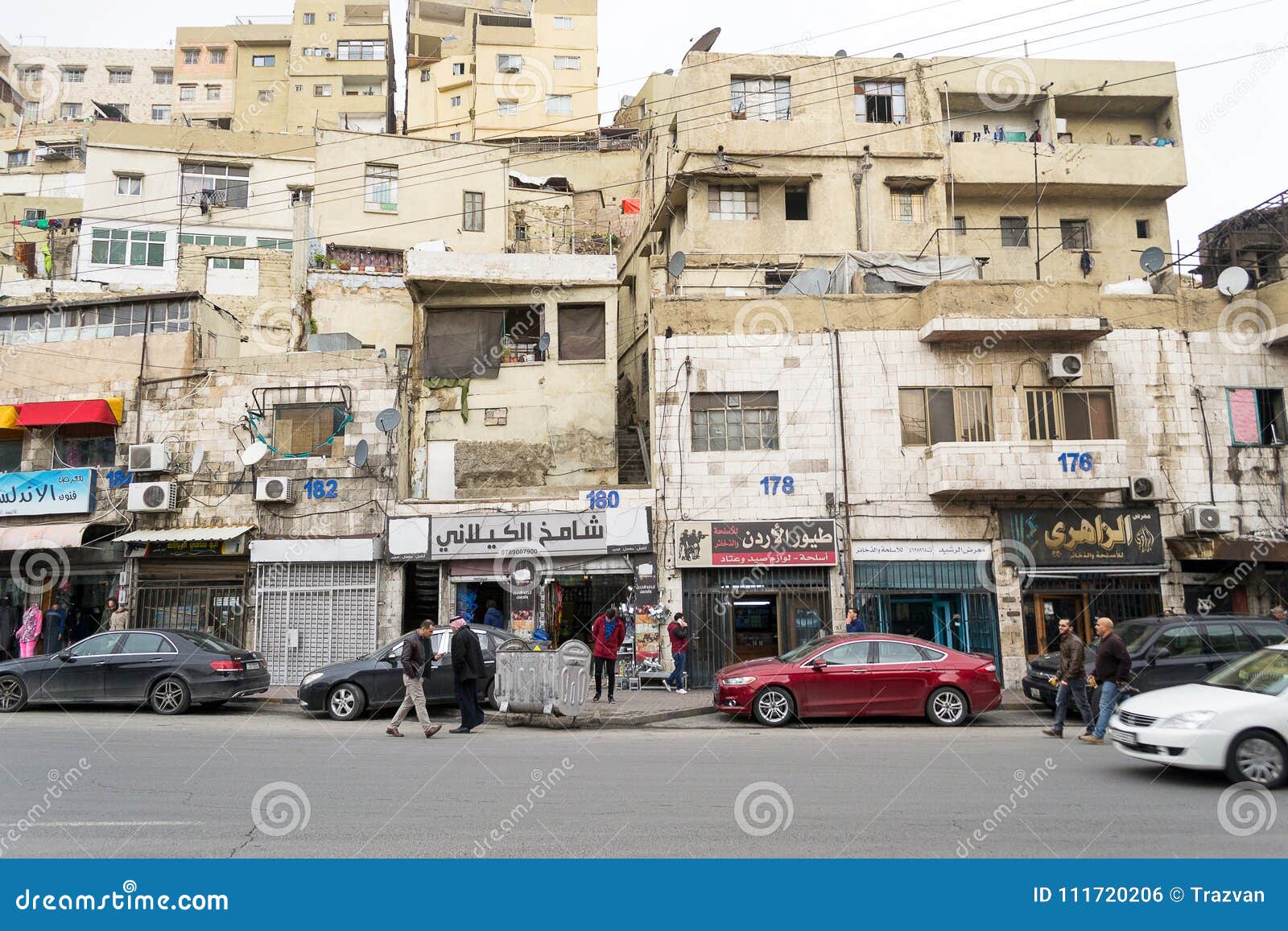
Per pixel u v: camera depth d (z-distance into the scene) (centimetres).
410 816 781
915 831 741
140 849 689
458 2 6744
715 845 701
